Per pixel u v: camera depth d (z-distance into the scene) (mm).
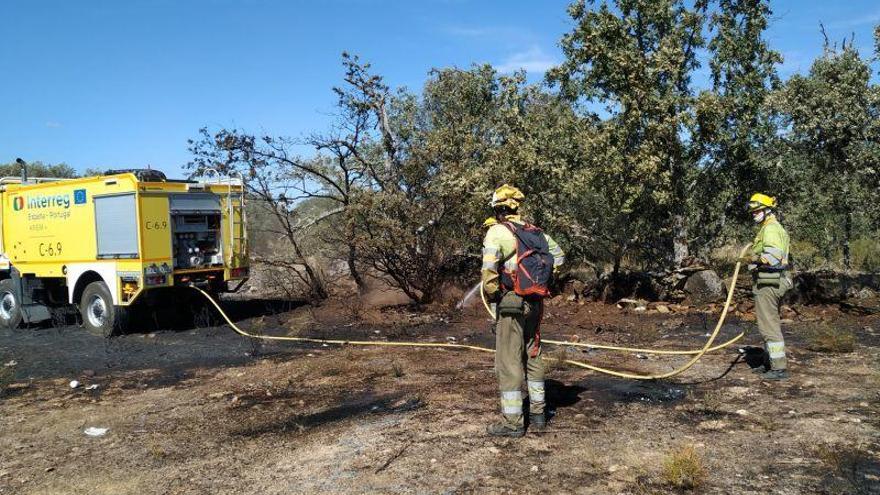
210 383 7809
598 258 14766
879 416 5316
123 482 4816
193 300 12328
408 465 4777
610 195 11758
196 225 11609
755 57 12195
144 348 10102
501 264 5227
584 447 4961
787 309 10562
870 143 10609
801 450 4711
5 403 7188
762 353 7883
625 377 6996
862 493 3986
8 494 4684
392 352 9023
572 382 6957
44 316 12383
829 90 10766
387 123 13664
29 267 12336
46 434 6035
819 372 6836
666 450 4848
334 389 7168
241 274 12320
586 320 10930
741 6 12109
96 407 6926
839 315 10070
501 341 5250
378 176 14164
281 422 6090
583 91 12609
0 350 10242
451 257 12828
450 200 12219
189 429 6012
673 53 11594
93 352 9906
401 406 6328
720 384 6586
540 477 4457
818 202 12828
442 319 11555
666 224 13258
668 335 9578
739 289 12227
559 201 12531
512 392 5227
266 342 10281
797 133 11375
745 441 4949
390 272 12547
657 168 11102
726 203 12961
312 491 4441
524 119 12570
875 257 15242
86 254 11398
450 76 14102
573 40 12609
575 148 12391
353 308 12422
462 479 4484
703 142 11719
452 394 6625
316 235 14117
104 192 11047
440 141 12766
